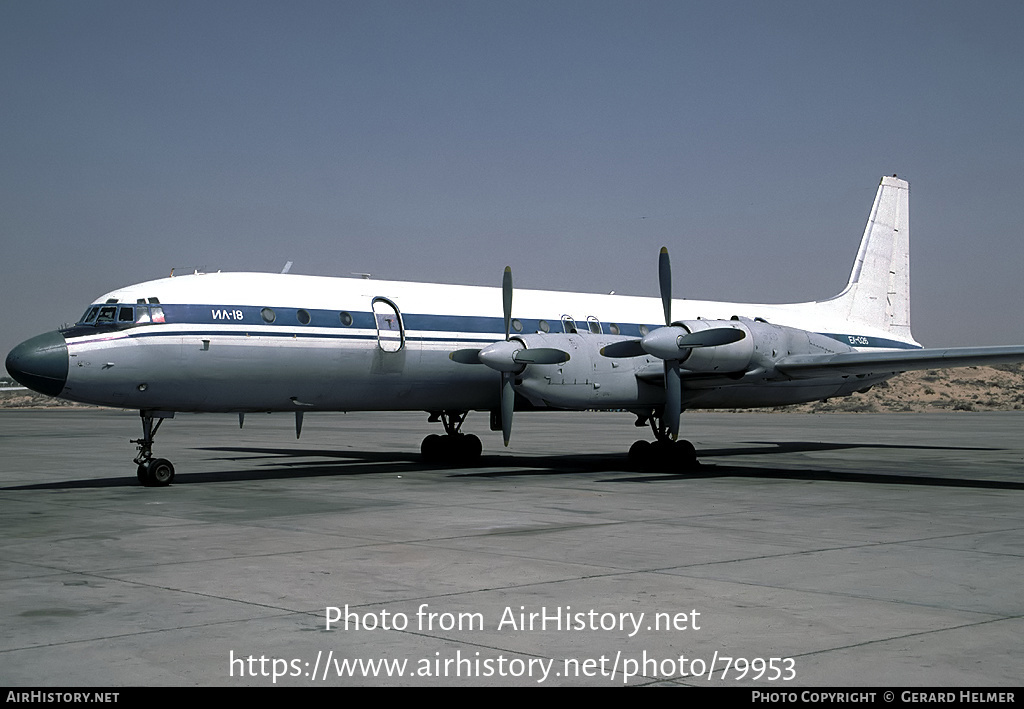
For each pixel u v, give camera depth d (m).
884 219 27.97
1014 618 7.41
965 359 18.39
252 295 18.33
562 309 22.67
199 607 7.79
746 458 25.00
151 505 14.48
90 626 7.18
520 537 11.34
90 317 17.16
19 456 25.36
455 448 23.19
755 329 19.41
